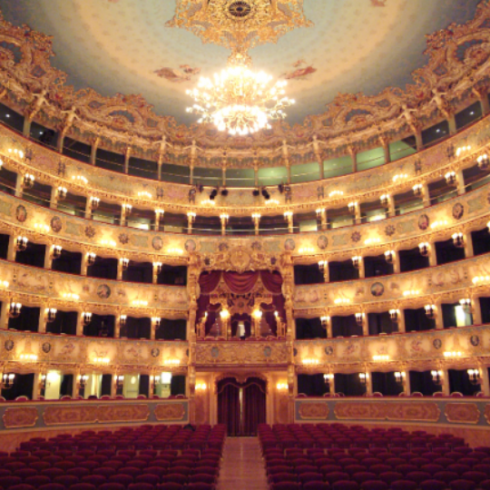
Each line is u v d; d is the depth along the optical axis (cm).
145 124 3897
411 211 3469
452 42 3045
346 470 1352
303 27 3052
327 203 3938
